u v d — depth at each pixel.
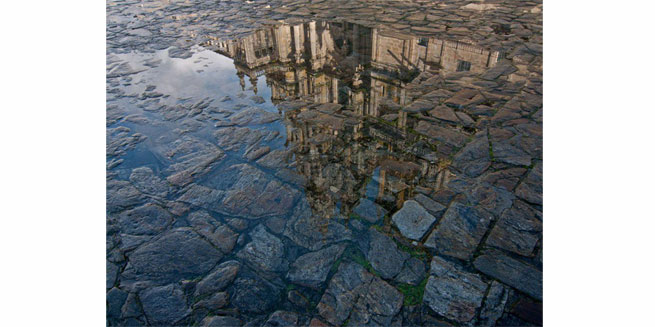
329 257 4.00
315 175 5.39
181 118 7.32
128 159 6.01
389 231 4.28
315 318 3.38
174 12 15.27
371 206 4.68
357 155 5.82
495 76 8.25
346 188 5.05
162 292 3.70
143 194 5.16
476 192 4.79
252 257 4.07
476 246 4.01
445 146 5.85
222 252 4.16
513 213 4.41
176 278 3.86
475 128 6.29
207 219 4.66
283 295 3.62
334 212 4.63
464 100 7.30
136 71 9.58
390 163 5.55
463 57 9.41
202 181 5.40
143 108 7.75
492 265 3.78
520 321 3.24
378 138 6.26
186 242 4.30
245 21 13.45
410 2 15.48
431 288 3.58
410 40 10.71
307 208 4.73
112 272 3.93
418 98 7.56
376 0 16.08
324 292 3.62
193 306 3.55
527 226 4.21
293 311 3.46
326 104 7.71
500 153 5.55
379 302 3.49
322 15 13.90
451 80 8.27
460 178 5.09
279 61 10.08
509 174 5.07
